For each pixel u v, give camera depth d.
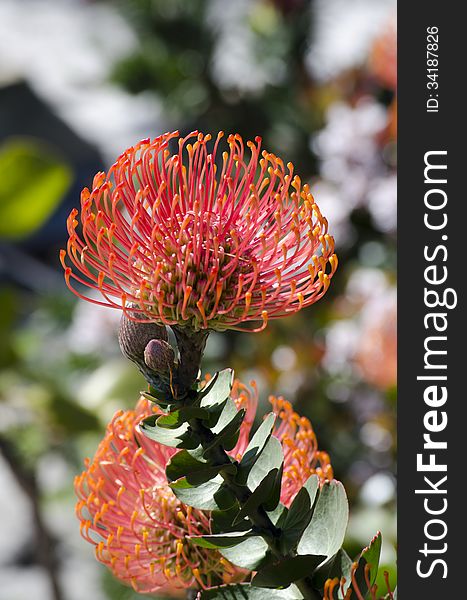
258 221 0.84
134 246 0.79
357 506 2.14
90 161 5.18
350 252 2.42
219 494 0.85
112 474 0.96
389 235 2.37
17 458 2.32
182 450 0.84
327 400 2.31
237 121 2.61
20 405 2.24
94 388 2.34
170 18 2.60
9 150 2.14
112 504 0.92
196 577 0.89
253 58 2.61
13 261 4.59
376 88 2.49
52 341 2.74
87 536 0.92
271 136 2.60
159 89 2.65
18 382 2.35
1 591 3.36
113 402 2.30
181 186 0.86
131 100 2.78
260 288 0.83
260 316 0.83
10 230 2.29
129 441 0.97
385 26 2.30
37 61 5.24
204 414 0.82
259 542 0.88
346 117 2.34
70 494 2.48
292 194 0.82
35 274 4.51
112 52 2.69
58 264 4.97
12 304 2.30
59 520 2.74
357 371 2.31
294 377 2.37
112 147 5.12
